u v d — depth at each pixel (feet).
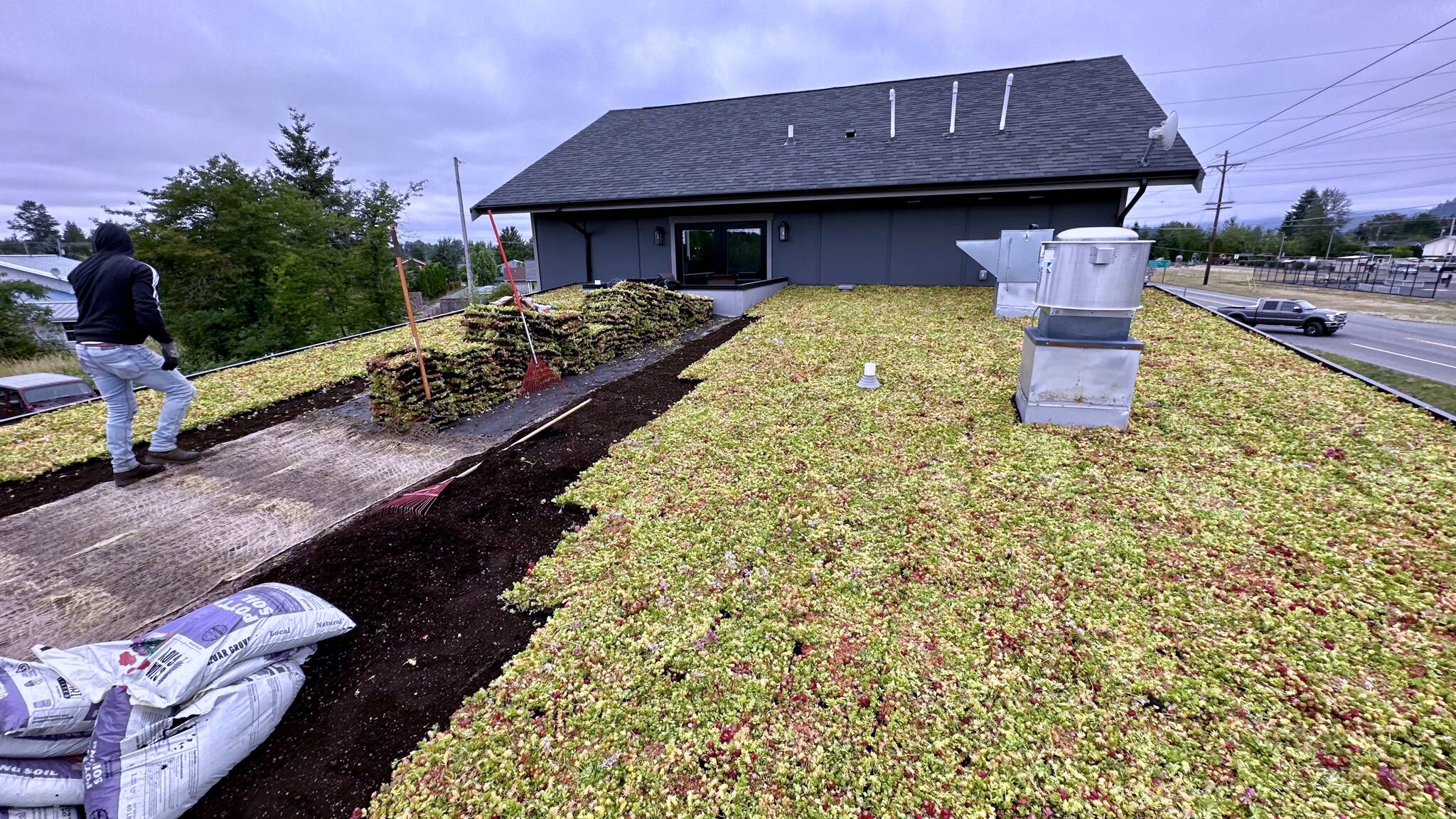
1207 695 7.51
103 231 13.25
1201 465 13.38
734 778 6.78
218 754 6.55
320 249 74.64
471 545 11.41
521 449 15.97
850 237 40.45
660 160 45.24
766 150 43.01
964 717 7.40
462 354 19.49
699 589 10.02
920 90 46.62
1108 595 9.43
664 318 30.22
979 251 29.22
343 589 9.98
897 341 25.80
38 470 15.01
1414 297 99.45
